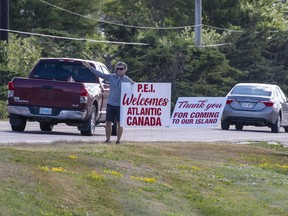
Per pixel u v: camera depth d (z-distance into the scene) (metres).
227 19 175.75
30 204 25.08
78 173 31.58
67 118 55.47
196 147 48.19
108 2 182.62
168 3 178.88
